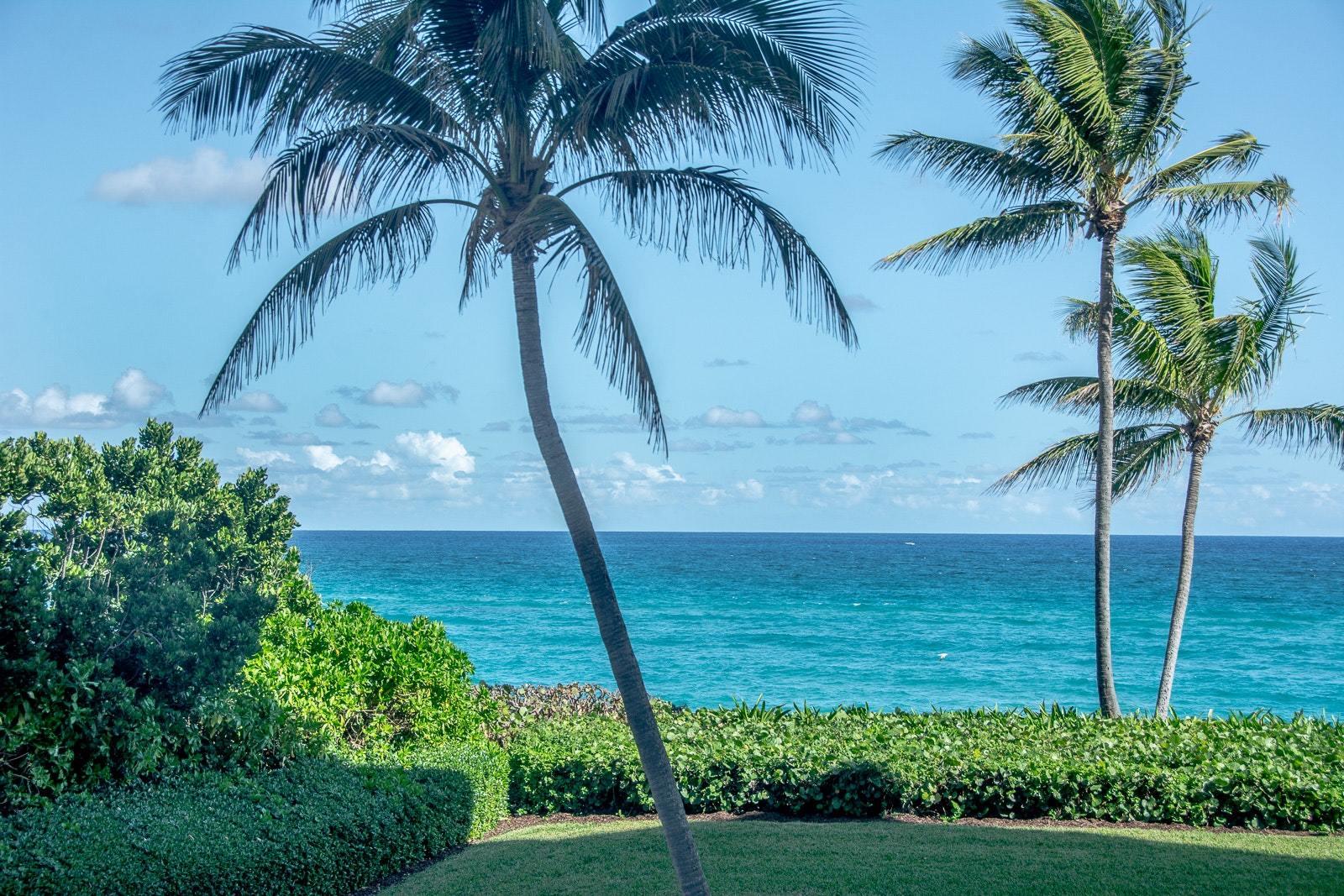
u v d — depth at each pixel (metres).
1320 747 12.83
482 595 79.62
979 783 11.92
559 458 7.93
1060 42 14.79
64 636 9.30
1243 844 10.32
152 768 9.64
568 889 9.40
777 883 9.26
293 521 30.70
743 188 8.07
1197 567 123.00
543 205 7.41
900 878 9.27
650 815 12.63
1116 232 16.34
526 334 8.02
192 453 30.66
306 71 7.69
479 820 12.04
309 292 8.23
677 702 34.19
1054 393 19.02
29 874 7.11
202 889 7.99
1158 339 16.66
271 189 7.95
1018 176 16.44
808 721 15.00
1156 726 14.22
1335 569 117.56
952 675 39.50
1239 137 15.94
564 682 38.16
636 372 7.48
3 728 8.68
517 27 7.34
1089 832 10.93
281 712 11.34
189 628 9.83
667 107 7.90
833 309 8.41
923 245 17.08
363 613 14.45
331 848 9.30
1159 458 19.38
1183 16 15.45
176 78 7.61
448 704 14.08
